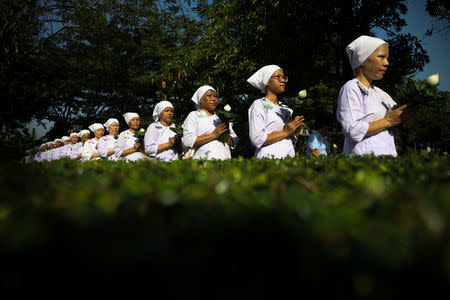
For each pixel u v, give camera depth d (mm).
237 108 11578
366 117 3609
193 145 5066
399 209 786
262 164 2258
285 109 4695
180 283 585
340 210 778
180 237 681
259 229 667
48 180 1373
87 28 14398
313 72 10211
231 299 583
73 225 701
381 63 3566
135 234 691
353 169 1865
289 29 9336
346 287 577
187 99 12758
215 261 632
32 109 8242
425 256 571
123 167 2609
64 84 14781
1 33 9680
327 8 8414
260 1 9977
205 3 12156
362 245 607
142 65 18484
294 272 615
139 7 14961
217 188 1200
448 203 783
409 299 558
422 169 1551
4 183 1245
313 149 5199
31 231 650
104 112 21406
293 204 851
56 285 621
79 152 13352
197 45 11680
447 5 8031
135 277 594
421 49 8906
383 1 8312
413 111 3340
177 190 1192
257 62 10609
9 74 8289
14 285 608
